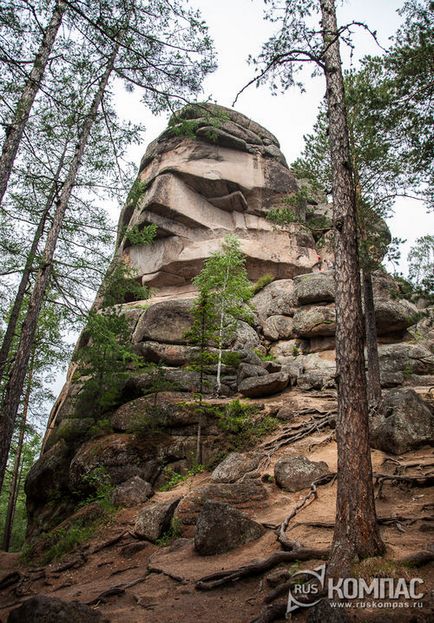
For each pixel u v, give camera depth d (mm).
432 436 11539
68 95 11508
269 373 19156
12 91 10141
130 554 9641
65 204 11555
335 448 12734
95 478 13781
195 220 30141
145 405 16281
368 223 16078
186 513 9961
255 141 33844
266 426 14625
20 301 13648
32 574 10000
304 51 8484
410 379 18344
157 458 14273
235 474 11883
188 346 20656
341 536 5949
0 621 7008
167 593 6906
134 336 21984
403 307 21781
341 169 7891
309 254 30688
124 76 11234
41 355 18406
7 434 9102
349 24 7859
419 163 11523
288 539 7543
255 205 31797
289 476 10641
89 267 12070
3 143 9562
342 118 8250
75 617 5418
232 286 20516
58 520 14594
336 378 6836
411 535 7141
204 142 32156
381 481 9648
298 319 23109
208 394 17859
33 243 12281
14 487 19828
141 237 13555
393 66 11117
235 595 6336
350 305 7039
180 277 29109
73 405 18828
